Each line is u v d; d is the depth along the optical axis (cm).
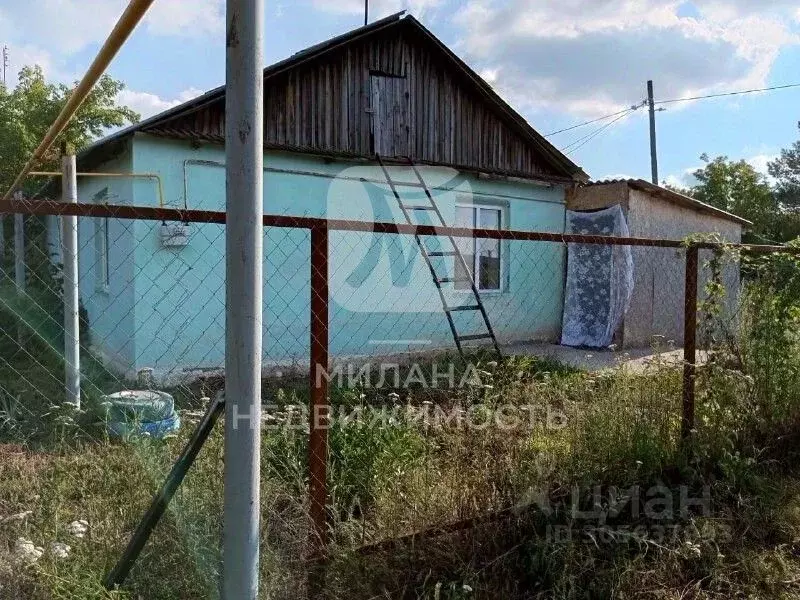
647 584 238
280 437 290
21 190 826
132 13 248
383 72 733
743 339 357
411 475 270
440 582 216
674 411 331
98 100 1482
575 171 860
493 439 291
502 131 839
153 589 197
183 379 564
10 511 242
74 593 178
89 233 754
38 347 667
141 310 567
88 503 242
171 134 567
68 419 319
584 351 784
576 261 844
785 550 267
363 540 232
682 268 870
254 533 177
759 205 2131
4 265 930
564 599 217
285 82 659
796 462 348
